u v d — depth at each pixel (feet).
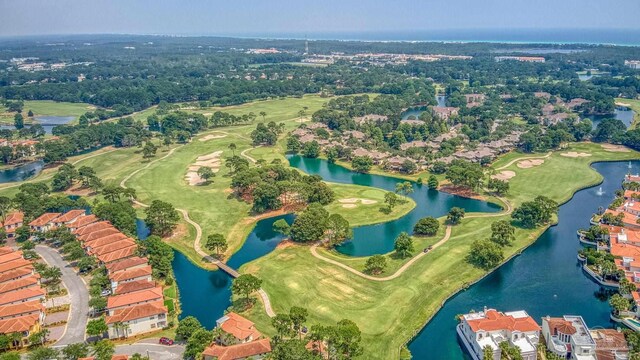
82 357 422.00
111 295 544.62
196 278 608.19
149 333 486.38
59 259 654.53
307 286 564.30
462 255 624.18
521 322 449.06
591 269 592.60
